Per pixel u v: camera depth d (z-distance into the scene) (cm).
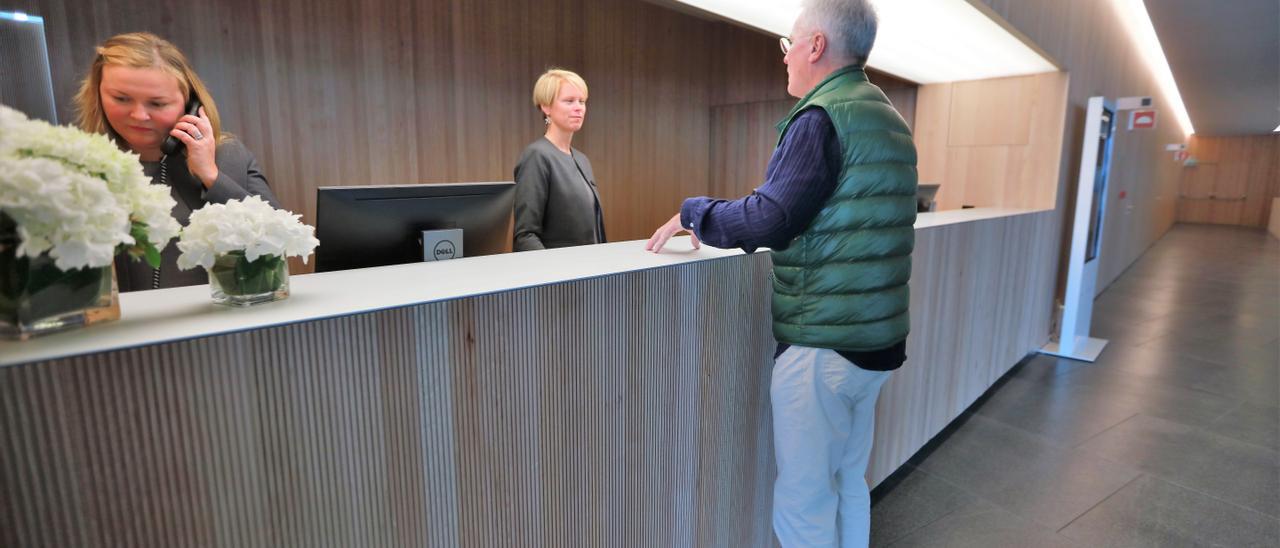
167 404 70
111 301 76
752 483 171
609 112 464
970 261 284
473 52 357
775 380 138
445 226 147
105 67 132
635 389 127
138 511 70
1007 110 430
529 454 108
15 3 208
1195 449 286
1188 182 1883
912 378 246
